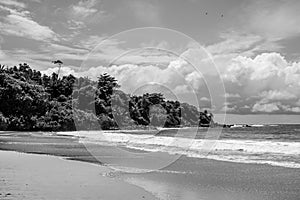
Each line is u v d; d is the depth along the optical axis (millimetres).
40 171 12039
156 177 11211
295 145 21062
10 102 54625
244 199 8445
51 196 8281
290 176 11445
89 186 9602
